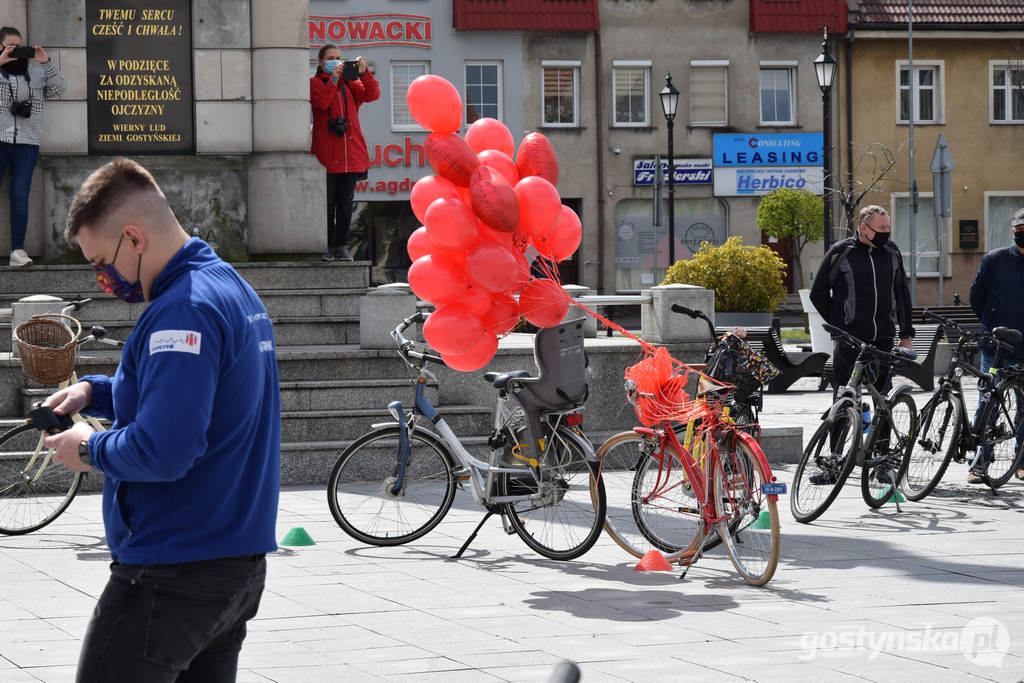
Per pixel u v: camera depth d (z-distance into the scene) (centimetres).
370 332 1254
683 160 4119
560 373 813
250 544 330
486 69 4022
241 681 532
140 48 1508
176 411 308
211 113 1528
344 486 864
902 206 4225
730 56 4128
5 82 1391
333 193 1611
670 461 804
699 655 573
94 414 364
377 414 1180
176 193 1524
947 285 4247
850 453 920
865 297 1048
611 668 551
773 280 2678
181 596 322
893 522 937
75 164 1493
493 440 839
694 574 770
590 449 815
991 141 4244
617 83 4097
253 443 333
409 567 789
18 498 906
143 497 324
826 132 2570
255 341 330
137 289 333
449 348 824
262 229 1543
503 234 812
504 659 568
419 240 847
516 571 779
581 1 4028
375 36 3931
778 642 596
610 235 4097
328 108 1549
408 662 562
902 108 4212
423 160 3975
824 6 4131
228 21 1530
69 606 670
